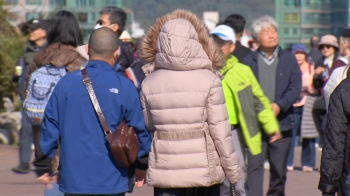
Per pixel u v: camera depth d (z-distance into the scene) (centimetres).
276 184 2475
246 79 2133
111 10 2502
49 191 1761
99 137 1545
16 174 3022
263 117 2181
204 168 1653
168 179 1656
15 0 4447
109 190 1541
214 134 1655
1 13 4194
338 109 1520
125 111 1568
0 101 4322
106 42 1589
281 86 2452
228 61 2148
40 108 1861
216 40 2127
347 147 1520
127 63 2372
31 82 1886
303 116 3375
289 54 2480
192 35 1669
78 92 1558
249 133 2134
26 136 3025
